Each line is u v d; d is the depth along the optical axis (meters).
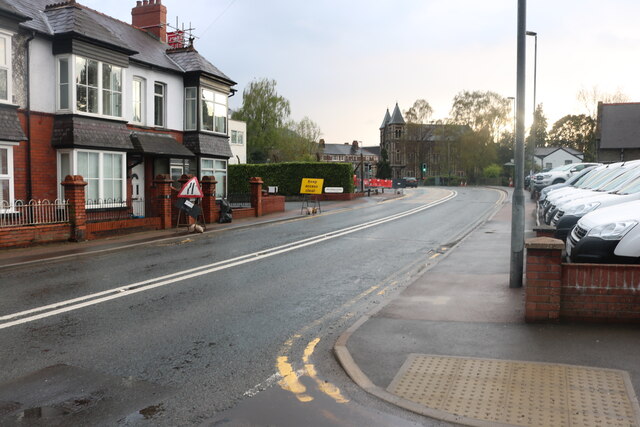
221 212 20.41
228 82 25.12
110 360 5.54
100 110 17.69
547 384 4.48
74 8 17.56
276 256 12.56
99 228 15.83
